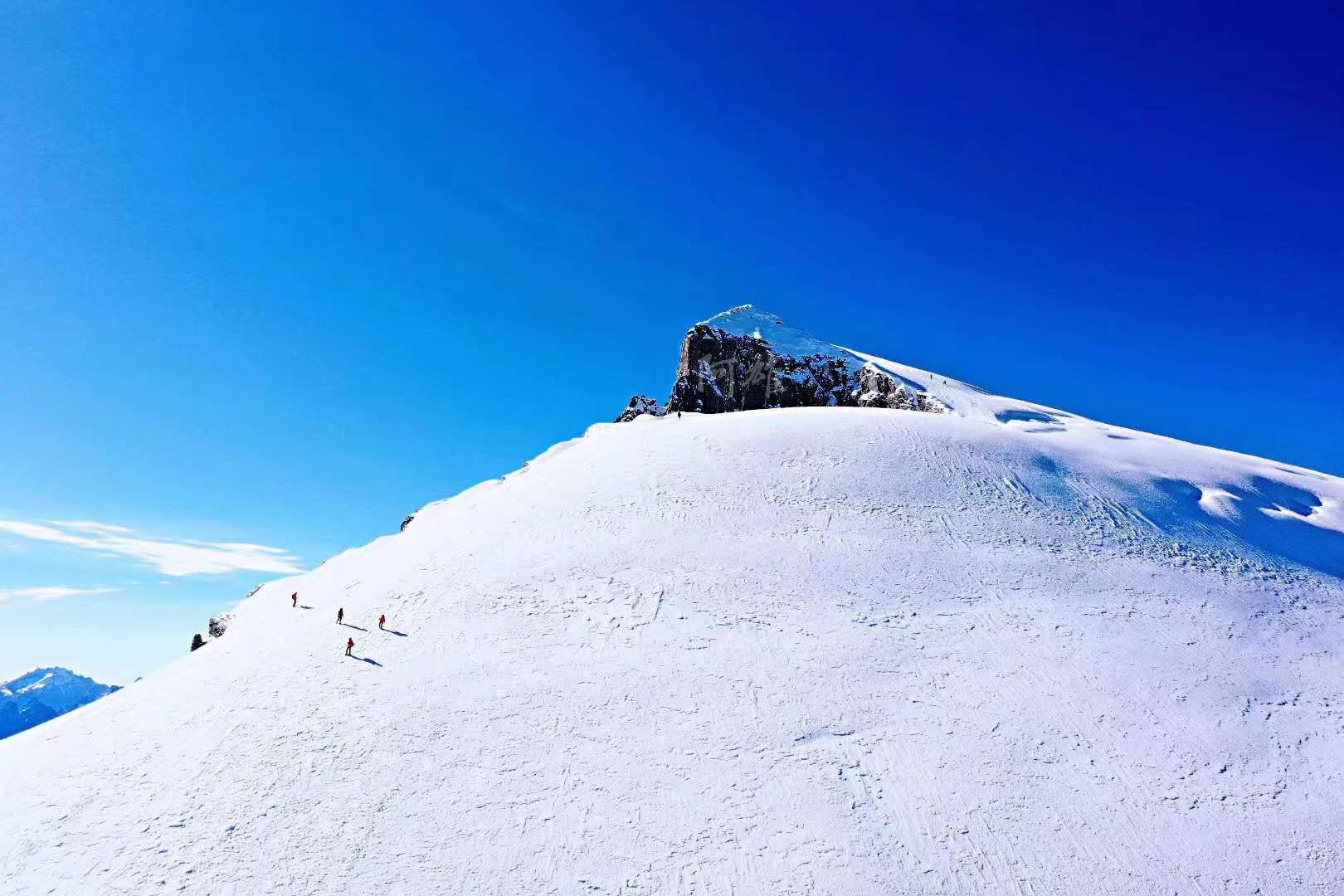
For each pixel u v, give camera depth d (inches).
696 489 2055.9
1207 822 1011.9
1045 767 1104.8
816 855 936.9
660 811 1005.8
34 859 940.0
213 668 1441.9
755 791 1042.1
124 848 951.6
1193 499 2219.5
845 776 1075.9
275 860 921.5
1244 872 936.3
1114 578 1680.6
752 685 1274.6
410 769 1077.1
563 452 2748.5
